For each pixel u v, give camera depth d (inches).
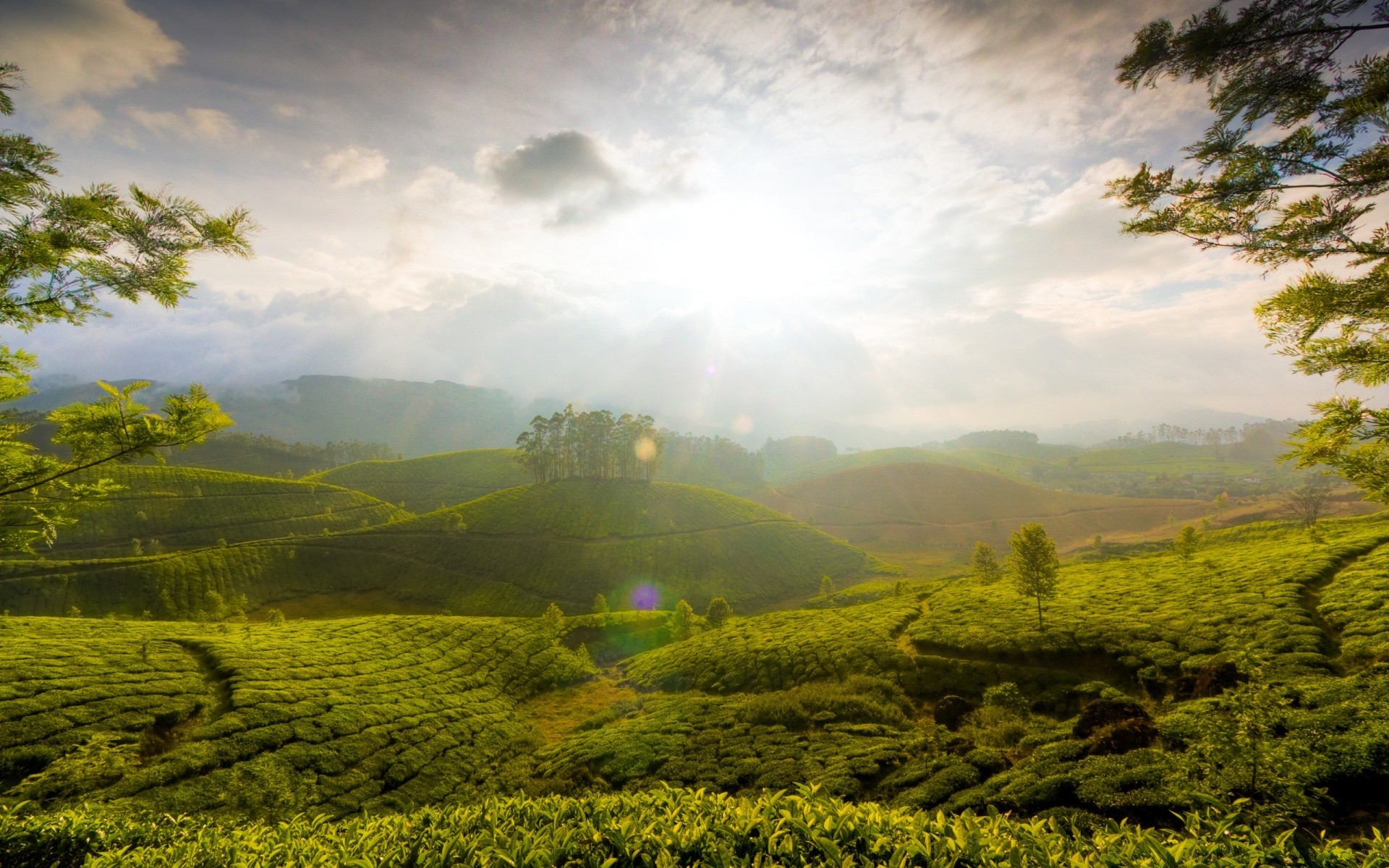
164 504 5359.3
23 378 409.7
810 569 5703.7
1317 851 246.7
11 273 328.8
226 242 357.7
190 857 303.3
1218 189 355.6
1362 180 321.1
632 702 1755.7
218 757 1153.4
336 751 1263.5
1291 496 6422.2
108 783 1044.5
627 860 255.6
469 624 2623.0
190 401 402.6
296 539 4968.0
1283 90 326.6
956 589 2591.0
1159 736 791.1
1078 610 1691.7
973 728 1086.4
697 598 4746.6
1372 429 406.0
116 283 355.6
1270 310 399.9
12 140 292.7
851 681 1453.0
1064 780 682.8
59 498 406.9
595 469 7273.6
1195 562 2263.8
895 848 251.3
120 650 1658.5
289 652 1865.2
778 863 246.8
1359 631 1074.1
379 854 287.6
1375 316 354.9
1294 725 651.5
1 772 1022.4
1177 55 340.2
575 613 4247.0
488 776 1317.7
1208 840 269.7
